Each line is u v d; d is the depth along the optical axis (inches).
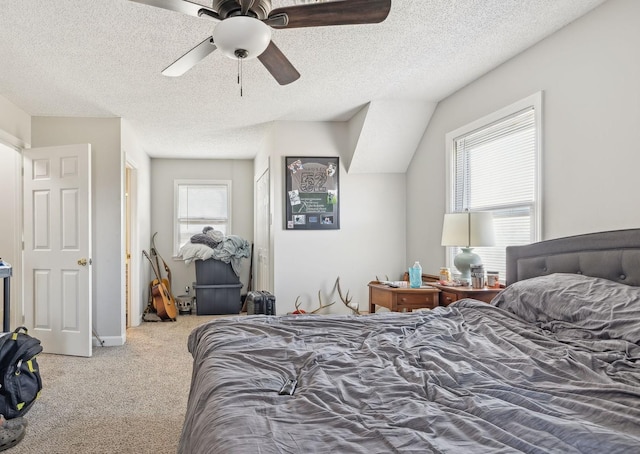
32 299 158.9
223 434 38.7
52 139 169.2
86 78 131.4
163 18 95.7
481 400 45.3
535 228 114.8
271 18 70.1
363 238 190.9
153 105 158.9
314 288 186.4
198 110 166.4
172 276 259.9
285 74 90.6
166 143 221.0
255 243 258.1
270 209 194.1
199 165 265.3
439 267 165.9
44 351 157.2
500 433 37.1
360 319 89.6
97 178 170.9
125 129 180.5
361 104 166.1
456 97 153.6
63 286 155.8
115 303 170.2
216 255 235.3
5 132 147.8
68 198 156.4
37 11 92.3
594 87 97.3
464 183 150.9
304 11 68.6
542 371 54.7
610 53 93.2
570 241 97.7
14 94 144.7
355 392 49.5
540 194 112.4
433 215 170.7
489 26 104.4
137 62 119.9
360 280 190.1
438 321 87.9
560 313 77.3
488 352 65.0
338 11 68.6
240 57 71.9
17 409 94.7
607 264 87.4
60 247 156.6
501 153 131.6
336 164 188.4
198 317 230.1
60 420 98.3
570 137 104.0
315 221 186.5
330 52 117.3
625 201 90.2
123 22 97.4
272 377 55.5
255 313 175.8
